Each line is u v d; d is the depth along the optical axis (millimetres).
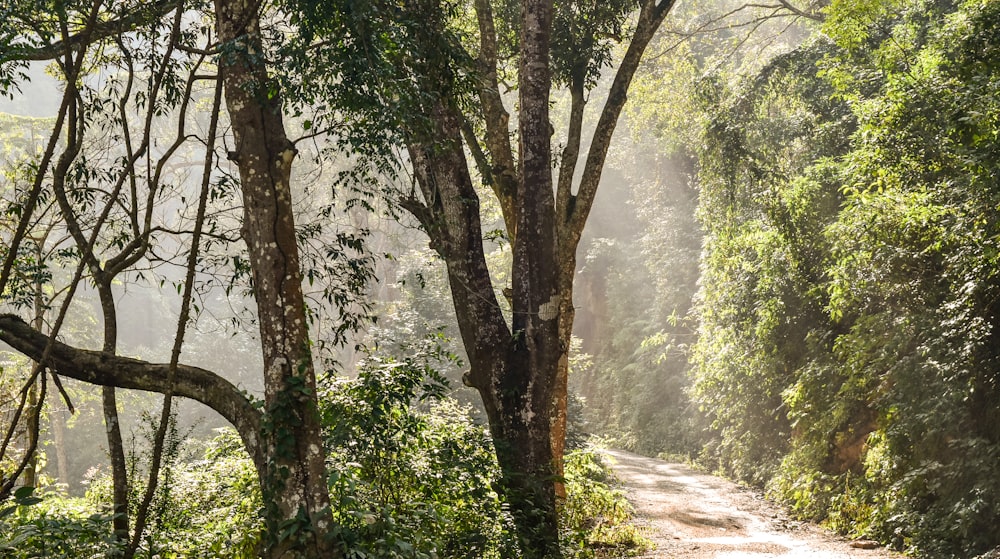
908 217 12984
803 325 19594
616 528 13789
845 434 17047
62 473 29500
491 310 9461
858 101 14859
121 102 7094
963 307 12781
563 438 12164
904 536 12680
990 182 11352
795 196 18688
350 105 6707
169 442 8336
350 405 8344
